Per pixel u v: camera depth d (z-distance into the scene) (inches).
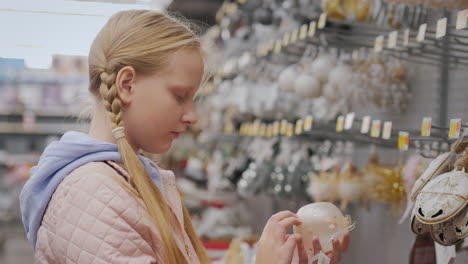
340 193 96.0
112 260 40.9
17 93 270.7
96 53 46.8
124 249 41.4
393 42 71.4
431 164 53.7
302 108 115.7
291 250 44.9
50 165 44.7
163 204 46.4
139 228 42.8
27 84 271.3
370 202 105.7
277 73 128.8
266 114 130.6
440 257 58.7
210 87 173.8
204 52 49.7
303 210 49.5
